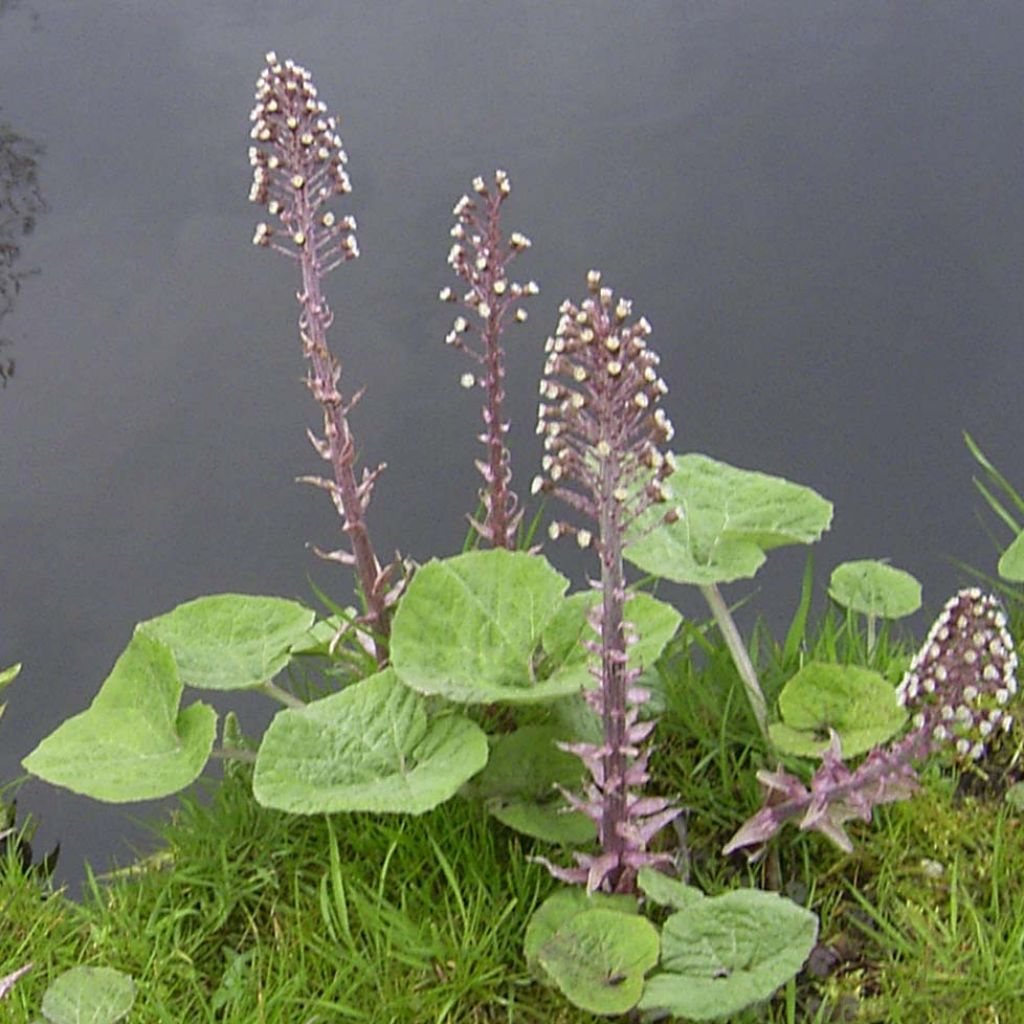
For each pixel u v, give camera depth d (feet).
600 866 6.37
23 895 6.90
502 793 6.73
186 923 6.82
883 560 7.52
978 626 6.38
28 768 6.67
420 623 6.70
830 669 6.76
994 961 6.42
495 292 6.71
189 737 6.73
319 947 6.62
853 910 6.66
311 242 6.69
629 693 6.30
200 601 7.09
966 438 7.74
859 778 6.53
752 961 6.14
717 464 7.12
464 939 6.53
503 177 6.63
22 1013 6.53
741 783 6.91
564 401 6.18
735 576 6.83
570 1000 6.17
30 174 9.64
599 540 6.22
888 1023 6.39
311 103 6.64
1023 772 7.00
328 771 6.56
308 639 7.18
